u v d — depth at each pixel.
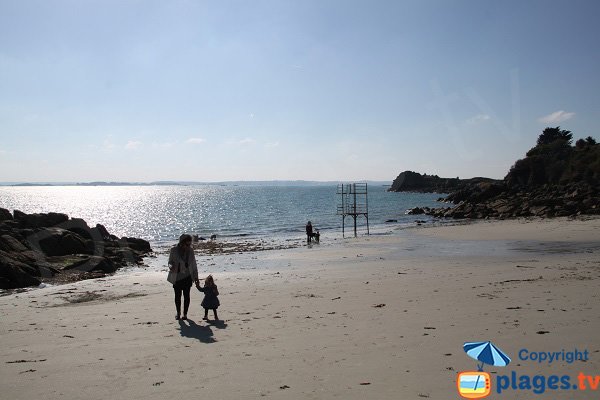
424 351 7.58
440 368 6.74
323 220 69.25
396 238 37.75
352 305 11.91
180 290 11.03
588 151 88.50
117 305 13.36
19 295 16.56
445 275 17.19
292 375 6.65
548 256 23.34
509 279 15.38
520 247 28.62
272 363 7.25
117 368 7.23
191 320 10.86
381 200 135.00
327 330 9.33
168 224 70.19
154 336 9.33
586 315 9.62
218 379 6.58
